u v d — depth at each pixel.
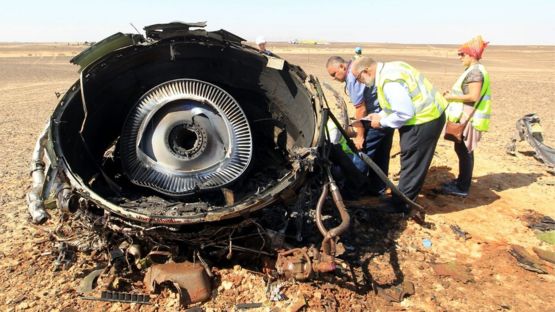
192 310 3.76
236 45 4.69
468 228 5.44
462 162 6.05
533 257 4.77
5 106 14.51
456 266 4.57
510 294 4.19
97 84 4.55
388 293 4.10
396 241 5.04
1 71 26.09
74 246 4.36
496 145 9.26
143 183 4.50
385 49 83.25
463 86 5.76
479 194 6.43
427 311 3.92
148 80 5.08
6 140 9.73
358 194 6.00
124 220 3.61
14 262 4.42
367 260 4.63
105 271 4.14
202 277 3.88
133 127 4.65
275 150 5.36
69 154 4.09
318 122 4.14
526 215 5.74
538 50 80.31
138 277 4.13
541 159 7.86
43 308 3.79
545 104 15.22
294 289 3.97
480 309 3.98
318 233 4.62
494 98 16.64
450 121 5.86
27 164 7.79
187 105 4.67
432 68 31.39
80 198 3.71
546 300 4.12
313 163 3.83
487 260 4.73
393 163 7.52
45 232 4.76
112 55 4.41
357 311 3.83
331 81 21.56
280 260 3.93
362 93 5.75
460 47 5.80
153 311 3.76
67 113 4.16
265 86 5.15
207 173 4.52
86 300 3.88
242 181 4.68
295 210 4.11
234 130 4.66
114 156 5.07
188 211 4.07
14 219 5.38
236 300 3.88
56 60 37.47
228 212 3.50
